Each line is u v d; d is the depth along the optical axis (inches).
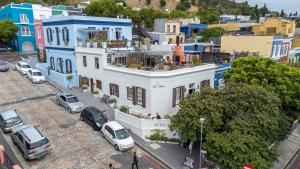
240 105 755.4
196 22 2743.6
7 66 1571.1
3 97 1152.8
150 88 906.7
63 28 1344.7
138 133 873.5
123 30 1494.8
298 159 896.9
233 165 617.0
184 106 769.6
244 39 1526.8
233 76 922.1
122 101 1064.2
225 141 641.0
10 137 825.5
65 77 1337.4
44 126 906.1
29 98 1168.2
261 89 776.3
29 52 2199.8
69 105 1035.9
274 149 716.7
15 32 2039.9
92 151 771.4
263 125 701.3
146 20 2576.3
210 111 727.1
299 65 1400.1
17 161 700.0
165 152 789.2
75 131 884.0
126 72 995.9
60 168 683.4
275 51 1556.3
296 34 2282.2
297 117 914.7
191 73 1008.2
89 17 1322.6
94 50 1182.9
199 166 704.4
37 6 2191.2
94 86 1249.4
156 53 1116.5
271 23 1989.4
